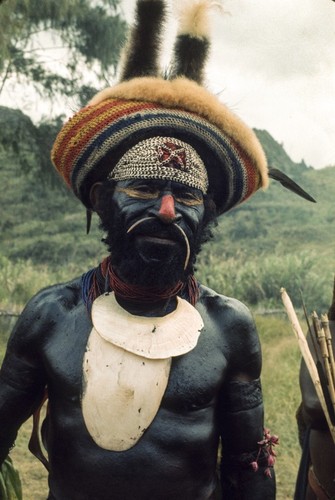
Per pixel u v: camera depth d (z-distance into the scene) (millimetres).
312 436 3328
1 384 2621
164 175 2467
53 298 2588
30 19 17156
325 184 27875
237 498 2717
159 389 2471
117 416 2447
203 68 2771
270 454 2701
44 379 2611
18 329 2590
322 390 2822
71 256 21875
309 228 23484
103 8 17281
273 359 9414
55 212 23844
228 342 2596
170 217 2416
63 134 2598
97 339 2500
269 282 16125
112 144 2533
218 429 2623
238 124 2578
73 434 2475
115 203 2520
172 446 2469
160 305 2557
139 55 2760
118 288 2545
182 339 2518
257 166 2662
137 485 2457
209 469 2566
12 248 22234
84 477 2469
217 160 2607
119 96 2568
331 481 3260
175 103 2539
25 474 5992
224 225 23422
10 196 24281
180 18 2758
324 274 18828
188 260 2537
